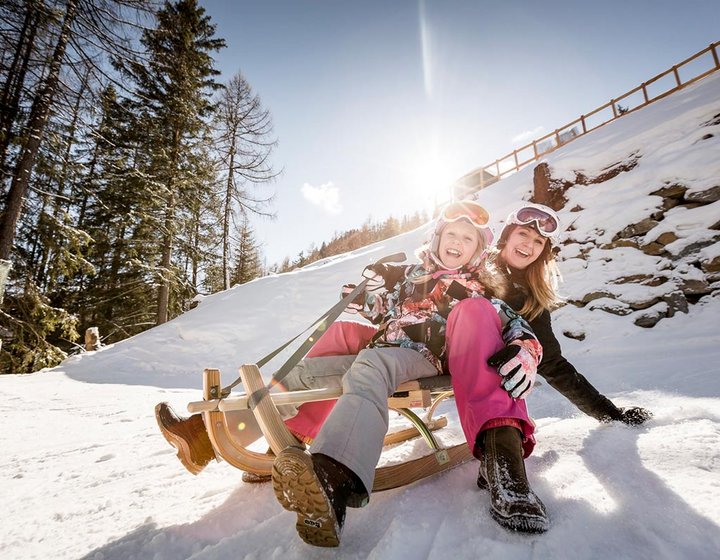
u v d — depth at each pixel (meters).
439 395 1.97
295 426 1.48
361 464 1.02
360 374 1.20
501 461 1.05
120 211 14.49
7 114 8.66
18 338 9.41
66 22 8.20
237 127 19.16
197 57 16.28
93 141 9.59
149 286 15.74
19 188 8.64
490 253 1.99
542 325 1.83
